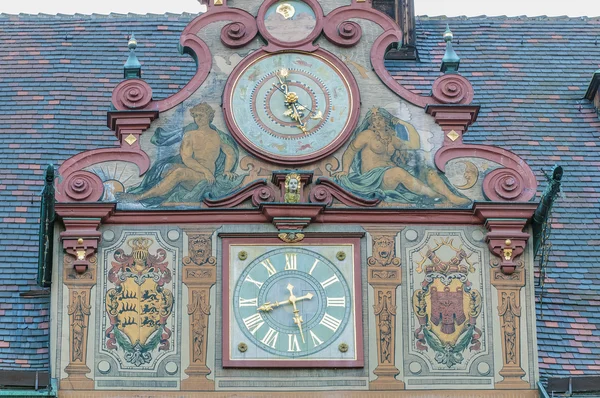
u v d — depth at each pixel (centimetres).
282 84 3225
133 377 3034
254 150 3169
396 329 3077
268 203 3106
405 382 3050
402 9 3834
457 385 3053
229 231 3112
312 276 3100
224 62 3241
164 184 3147
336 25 3275
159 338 3058
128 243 3102
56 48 3891
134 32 3938
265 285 3091
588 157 3631
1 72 3809
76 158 3136
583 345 3194
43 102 3712
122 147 3159
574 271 3350
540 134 3681
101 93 3750
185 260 3098
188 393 3030
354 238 3120
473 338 3078
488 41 3962
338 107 3216
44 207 3073
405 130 3206
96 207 3092
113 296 3073
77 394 3016
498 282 3109
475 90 3806
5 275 3278
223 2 3278
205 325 3067
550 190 3088
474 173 3173
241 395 3031
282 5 3275
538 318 3238
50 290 3141
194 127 3194
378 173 3173
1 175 3503
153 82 3734
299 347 3059
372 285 3098
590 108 3766
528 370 3064
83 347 3042
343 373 3053
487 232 3134
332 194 3139
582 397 3059
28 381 2997
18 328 3169
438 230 3136
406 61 3788
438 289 3102
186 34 3256
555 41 3988
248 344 3055
